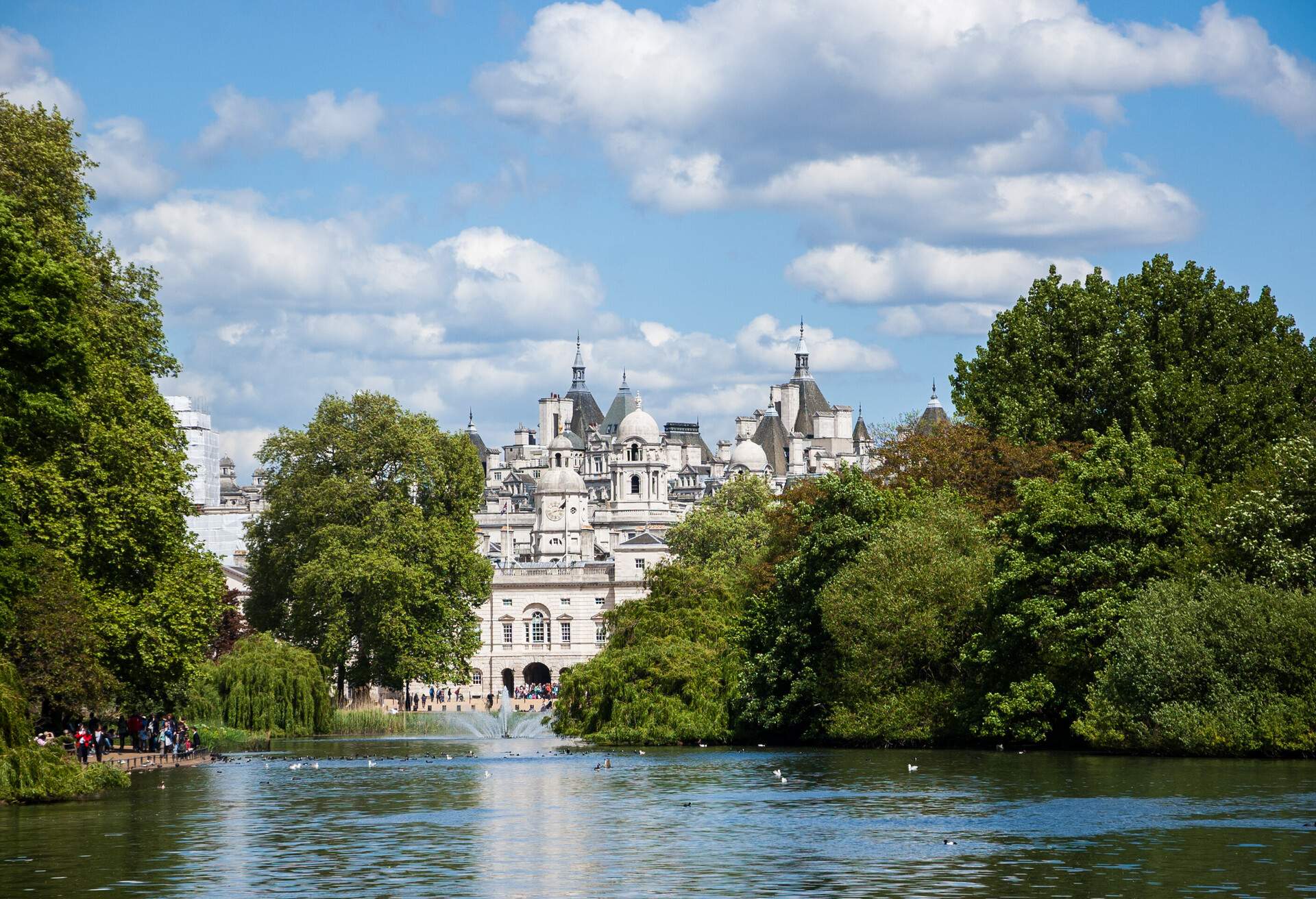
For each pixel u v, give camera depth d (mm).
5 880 38281
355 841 45219
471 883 37844
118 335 72125
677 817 50719
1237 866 38906
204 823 49719
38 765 54719
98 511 65938
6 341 53375
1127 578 73375
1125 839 43688
